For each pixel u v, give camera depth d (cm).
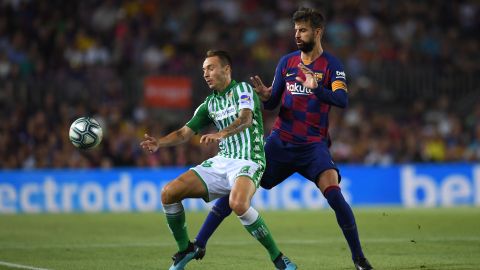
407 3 8844
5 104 6825
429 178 6200
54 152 6231
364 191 6141
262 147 2486
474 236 3738
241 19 8269
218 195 2439
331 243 3512
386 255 2994
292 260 2881
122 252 3134
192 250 2455
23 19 7519
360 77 7994
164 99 6950
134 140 6450
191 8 8238
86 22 7738
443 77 8194
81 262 2814
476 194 6222
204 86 7500
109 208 5781
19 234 3944
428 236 3747
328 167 2548
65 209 5734
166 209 2380
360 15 8569
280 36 8162
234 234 3909
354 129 7075
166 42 7781
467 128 7500
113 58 7512
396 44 8450
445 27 8844
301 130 2603
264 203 5931
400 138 7088
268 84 7638
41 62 7144
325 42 8219
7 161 6172
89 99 7044
